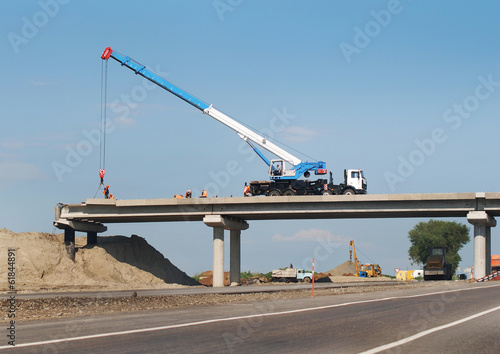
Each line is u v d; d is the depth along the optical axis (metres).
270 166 64.19
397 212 57.59
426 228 135.38
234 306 21.77
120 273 66.25
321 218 65.50
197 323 15.69
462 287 35.88
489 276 54.50
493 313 18.28
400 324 15.56
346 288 38.16
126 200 61.66
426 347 11.94
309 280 79.19
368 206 57.53
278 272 80.88
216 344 12.24
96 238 71.69
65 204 63.88
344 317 17.30
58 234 70.88
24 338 13.15
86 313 19.67
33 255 60.28
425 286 40.38
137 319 16.91
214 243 62.31
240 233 68.56
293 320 16.48
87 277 61.97
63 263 61.81
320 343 12.43
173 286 58.06
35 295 33.12
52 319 17.44
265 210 59.97
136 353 11.16
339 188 62.75
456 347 11.97
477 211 55.03
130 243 72.50
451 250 131.12
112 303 23.52
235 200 59.88
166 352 11.28
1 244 60.28
